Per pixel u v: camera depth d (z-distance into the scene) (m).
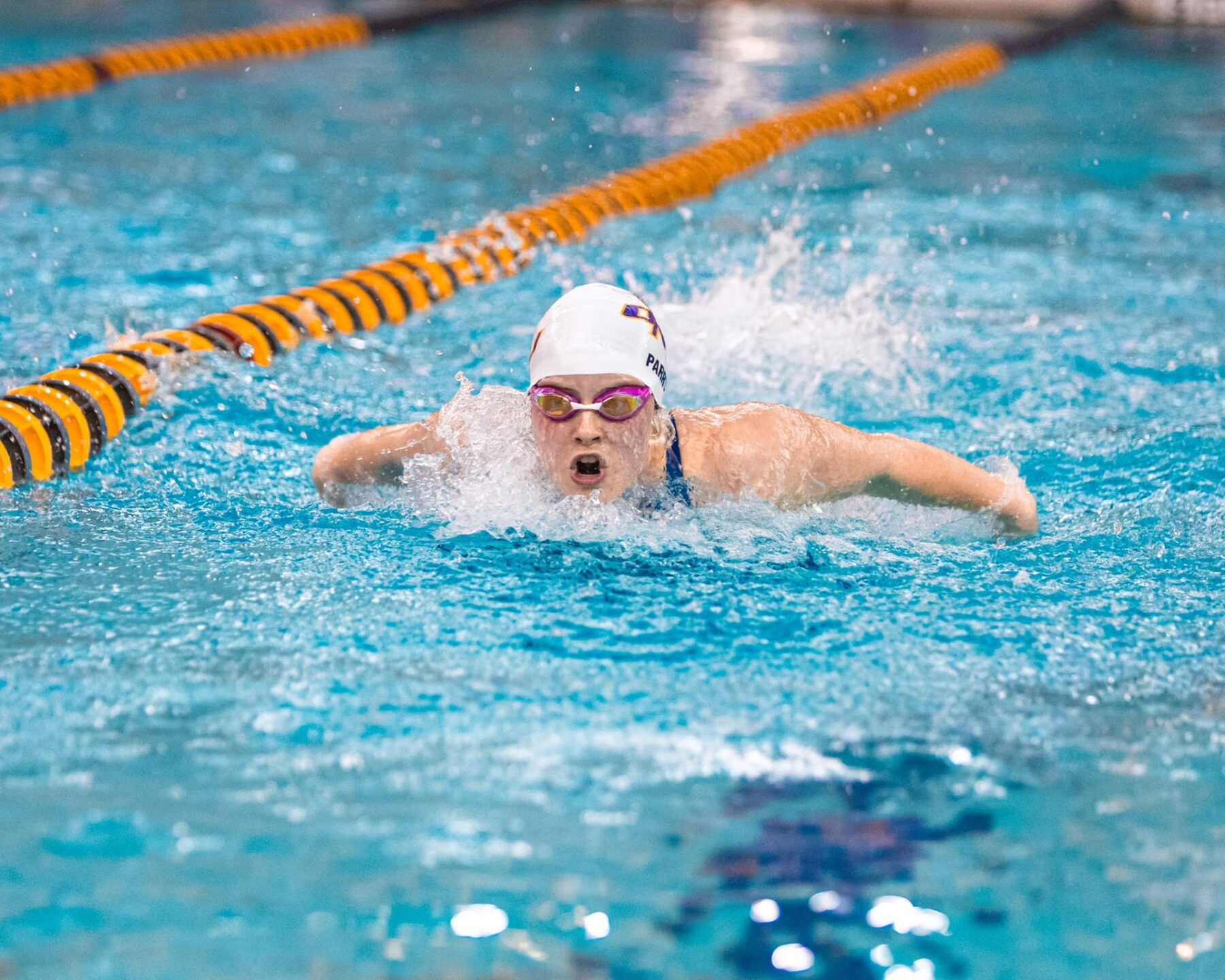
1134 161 27.09
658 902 6.18
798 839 6.65
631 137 28.47
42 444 11.95
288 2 47.62
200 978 5.59
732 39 43.94
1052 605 9.39
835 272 19.00
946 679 8.31
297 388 14.20
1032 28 45.72
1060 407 13.95
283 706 7.82
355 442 11.06
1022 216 22.58
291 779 7.07
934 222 22.19
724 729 7.68
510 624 8.92
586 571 9.73
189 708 7.77
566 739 7.53
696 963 5.80
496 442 10.77
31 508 10.98
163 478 11.75
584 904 6.14
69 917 5.93
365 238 20.20
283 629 8.80
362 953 5.77
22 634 8.66
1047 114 32.44
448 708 7.84
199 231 20.23
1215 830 6.79
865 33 45.41
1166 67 39.81
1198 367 15.14
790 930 6.02
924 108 33.59
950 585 9.69
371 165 25.30
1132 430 13.21
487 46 41.44
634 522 10.34
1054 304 17.62
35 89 30.56
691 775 7.20
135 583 9.50
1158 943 5.98
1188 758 7.45
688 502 10.36
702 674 8.31
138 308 16.41
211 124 28.56
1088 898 6.27
